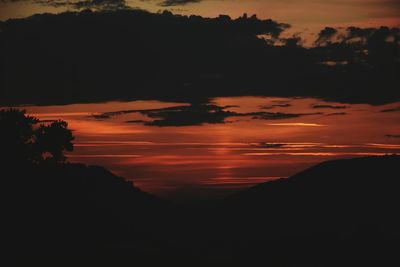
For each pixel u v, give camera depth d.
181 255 103.69
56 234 107.75
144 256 98.19
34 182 119.12
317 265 109.38
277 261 112.12
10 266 87.62
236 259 110.75
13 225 106.25
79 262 91.44
